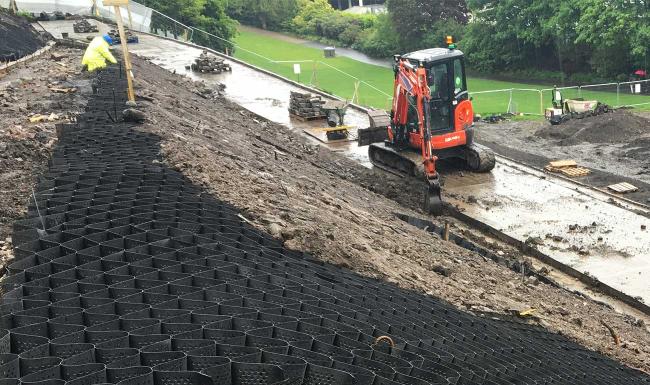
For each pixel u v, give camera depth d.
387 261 12.20
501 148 30.12
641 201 20.59
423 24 65.69
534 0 55.28
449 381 7.50
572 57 55.28
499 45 59.44
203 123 19.38
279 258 10.31
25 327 7.00
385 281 11.24
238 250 9.82
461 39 62.59
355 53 72.56
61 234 9.33
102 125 15.58
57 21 44.22
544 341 11.04
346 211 14.66
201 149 14.81
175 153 13.59
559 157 27.84
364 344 7.85
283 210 12.52
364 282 10.65
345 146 24.02
